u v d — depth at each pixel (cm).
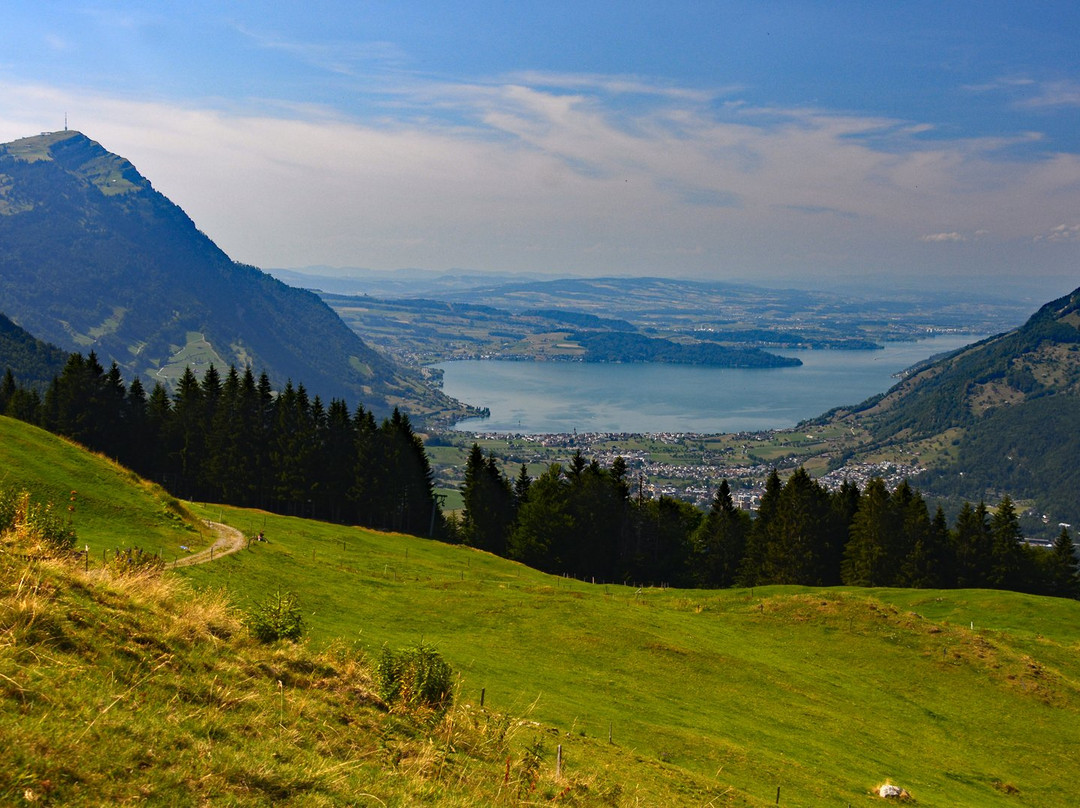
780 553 9981
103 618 1491
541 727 2681
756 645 5119
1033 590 10169
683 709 3594
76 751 1031
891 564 9831
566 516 10088
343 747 1463
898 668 4903
